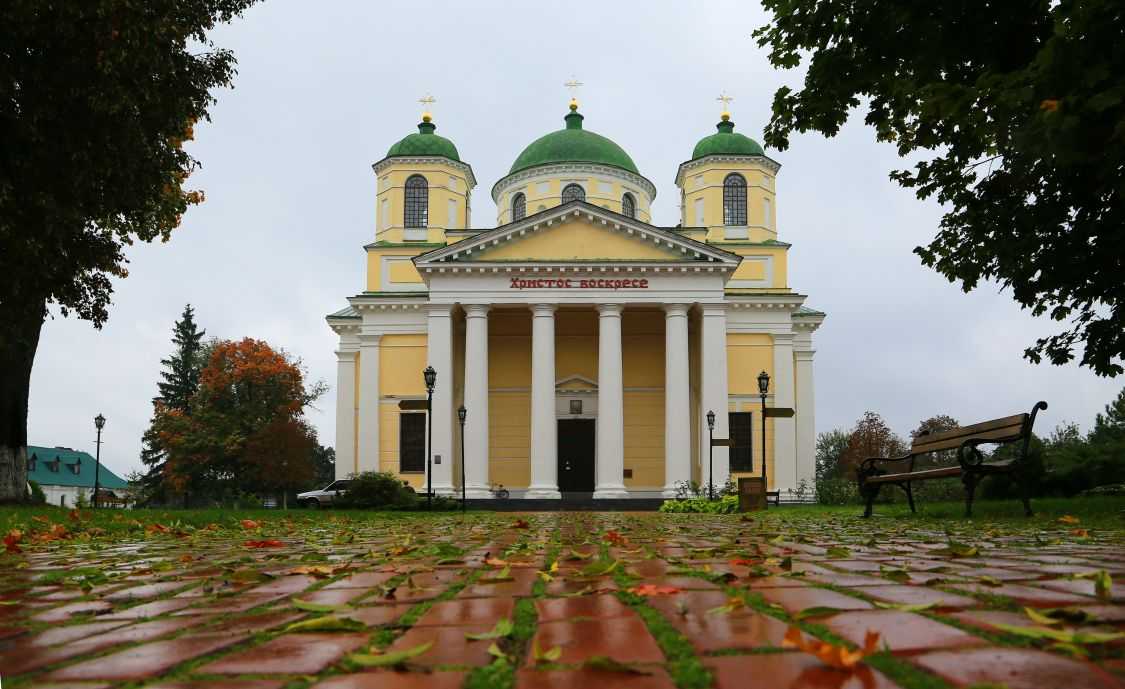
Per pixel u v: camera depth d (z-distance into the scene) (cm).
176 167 1888
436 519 2061
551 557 722
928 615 364
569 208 4022
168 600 487
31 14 1398
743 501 2734
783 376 4362
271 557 798
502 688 255
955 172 1470
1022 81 1052
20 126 1521
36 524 1498
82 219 1692
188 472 6278
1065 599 403
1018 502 1648
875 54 1354
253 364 6334
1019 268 1513
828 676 257
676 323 3991
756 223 4734
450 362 3997
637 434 4466
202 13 1783
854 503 3669
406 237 4741
